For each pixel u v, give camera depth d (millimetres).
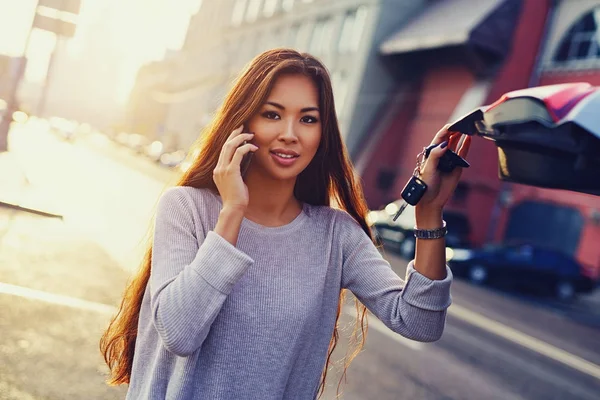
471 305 10953
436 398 4926
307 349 1488
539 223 21312
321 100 1535
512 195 21891
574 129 1339
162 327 1287
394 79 29109
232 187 1359
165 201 1508
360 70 28672
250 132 1518
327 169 1737
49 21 11703
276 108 1490
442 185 1545
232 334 1376
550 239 20891
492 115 1498
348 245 1640
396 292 1553
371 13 29000
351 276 1633
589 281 16344
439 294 1484
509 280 15781
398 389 4922
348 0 31406
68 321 4730
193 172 1572
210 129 1572
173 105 65750
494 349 7414
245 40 47281
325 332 1542
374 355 5773
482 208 22078
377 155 28031
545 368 6980
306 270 1505
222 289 1281
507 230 22109
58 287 5594
